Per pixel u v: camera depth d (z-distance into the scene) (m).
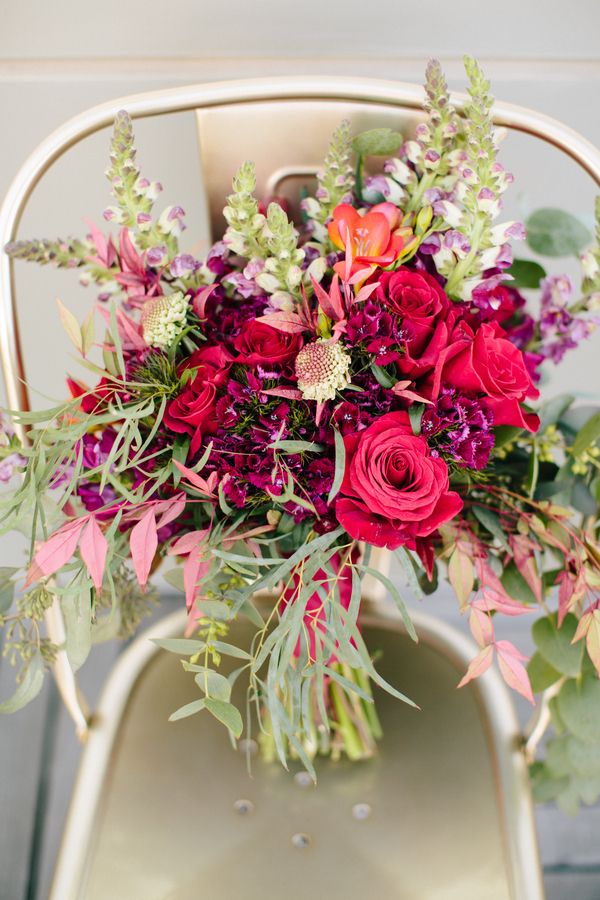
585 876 1.14
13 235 0.75
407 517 0.55
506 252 0.62
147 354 0.62
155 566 0.68
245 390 0.58
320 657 0.56
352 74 0.96
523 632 1.38
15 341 0.77
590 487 0.80
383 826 0.79
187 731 0.87
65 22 0.92
